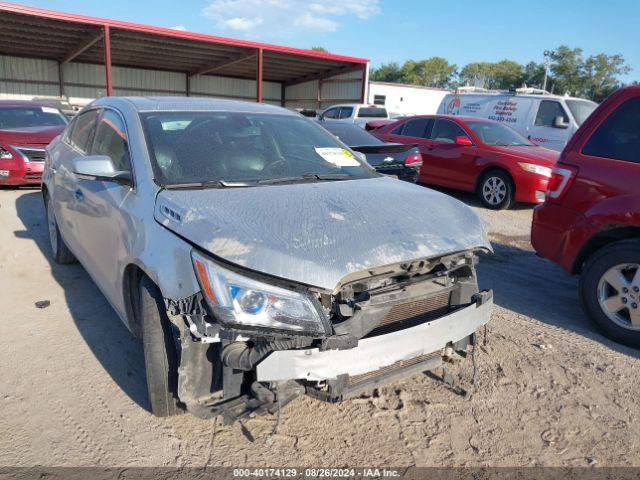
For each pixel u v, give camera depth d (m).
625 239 3.93
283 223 2.58
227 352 2.41
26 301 4.38
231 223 2.51
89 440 2.70
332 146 4.00
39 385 3.17
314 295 2.38
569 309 4.61
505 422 2.97
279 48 24.53
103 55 26.81
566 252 4.29
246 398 2.53
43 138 9.05
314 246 2.45
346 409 3.03
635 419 3.03
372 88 31.92
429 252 2.67
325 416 2.96
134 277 3.02
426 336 2.66
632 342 3.85
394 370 2.73
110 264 3.29
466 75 97.12
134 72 30.36
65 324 3.97
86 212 3.76
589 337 4.04
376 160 8.08
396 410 3.04
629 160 3.97
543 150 9.48
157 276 2.51
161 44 23.88
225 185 3.08
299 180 3.36
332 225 2.62
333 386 2.47
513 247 6.74
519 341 3.93
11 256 5.54
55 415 2.89
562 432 2.90
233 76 33.28
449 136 10.07
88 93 29.58
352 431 2.85
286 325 2.31
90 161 3.18
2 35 22.38
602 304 3.99
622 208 3.90
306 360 2.36
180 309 2.38
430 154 10.19
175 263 2.47
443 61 97.44
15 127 9.61
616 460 2.70
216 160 3.32
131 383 3.22
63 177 4.50
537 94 13.77
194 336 2.38
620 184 3.95
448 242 2.78
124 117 3.62
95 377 3.27
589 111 12.88
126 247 2.93
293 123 4.07
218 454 2.63
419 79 98.50
